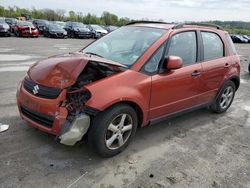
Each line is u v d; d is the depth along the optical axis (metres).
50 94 3.25
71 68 3.34
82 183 2.99
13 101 5.24
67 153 3.53
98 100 3.16
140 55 3.78
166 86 3.91
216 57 5.00
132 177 3.18
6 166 3.16
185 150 3.93
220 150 4.03
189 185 3.12
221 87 5.20
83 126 3.15
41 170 3.14
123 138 3.65
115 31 4.82
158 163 3.52
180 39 4.27
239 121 5.27
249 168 3.60
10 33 22.70
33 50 13.73
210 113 5.58
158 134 4.37
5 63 9.23
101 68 3.54
